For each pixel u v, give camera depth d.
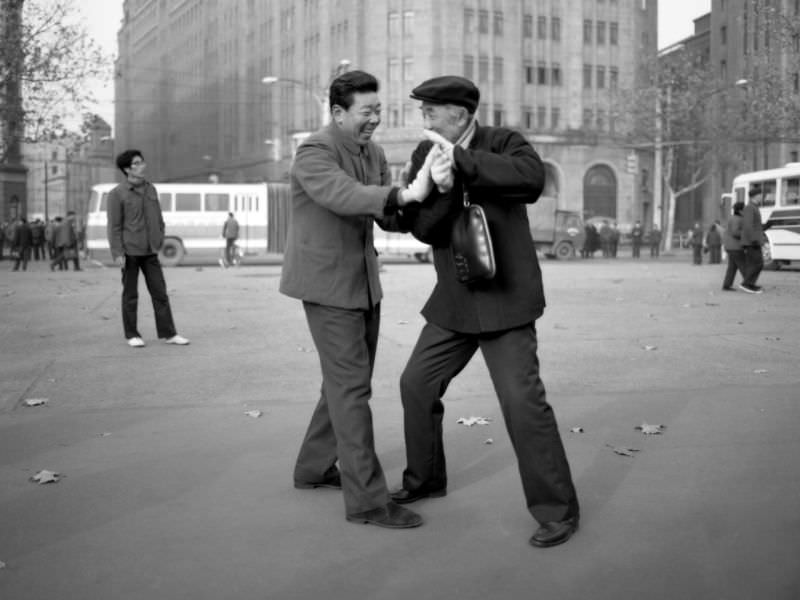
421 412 3.97
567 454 4.81
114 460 4.80
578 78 60.59
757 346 8.85
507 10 58.62
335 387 3.86
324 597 3.03
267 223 33.88
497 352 3.61
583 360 8.05
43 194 141.00
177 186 33.25
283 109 72.31
